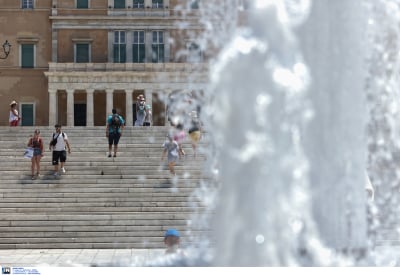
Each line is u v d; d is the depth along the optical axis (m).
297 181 9.59
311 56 12.47
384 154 20.19
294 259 9.51
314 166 12.06
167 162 33.09
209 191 28.48
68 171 33.00
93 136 41.28
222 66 9.69
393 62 15.25
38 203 29.27
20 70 69.94
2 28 70.12
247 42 9.65
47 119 69.75
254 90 9.57
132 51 69.31
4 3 70.00
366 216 12.12
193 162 31.88
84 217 26.84
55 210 28.70
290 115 9.59
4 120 69.75
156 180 31.14
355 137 12.28
